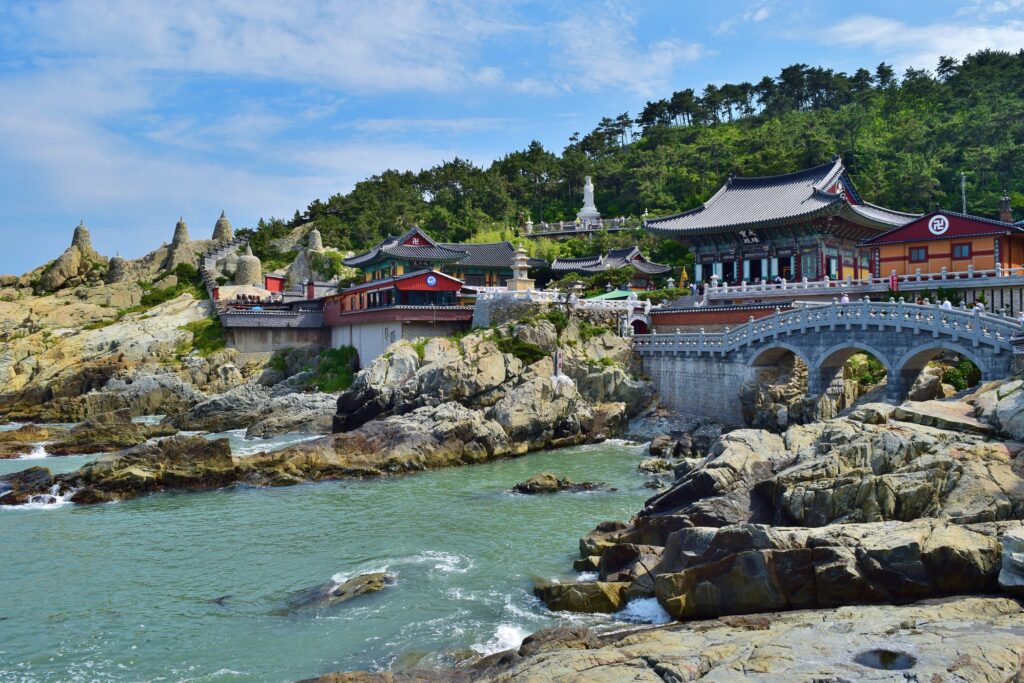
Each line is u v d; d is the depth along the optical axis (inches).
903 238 2497.5
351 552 1331.2
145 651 965.2
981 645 740.0
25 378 3366.1
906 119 5826.8
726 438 1440.7
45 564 1294.3
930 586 928.3
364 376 2541.8
